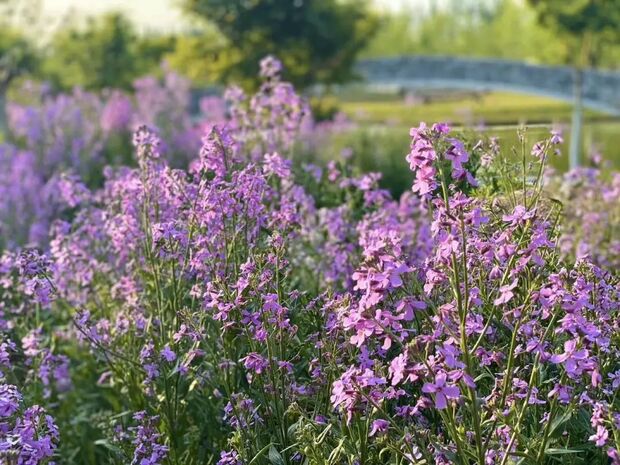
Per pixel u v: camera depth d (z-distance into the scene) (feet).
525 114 138.72
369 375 10.77
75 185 20.54
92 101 57.77
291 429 12.52
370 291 10.23
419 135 10.56
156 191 17.15
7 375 16.51
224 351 14.30
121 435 15.49
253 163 16.26
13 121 55.26
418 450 10.95
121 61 120.88
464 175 10.55
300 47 89.86
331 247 19.97
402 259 11.54
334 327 12.59
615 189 25.57
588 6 100.48
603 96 121.19
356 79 96.02
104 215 18.67
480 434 10.80
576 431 11.78
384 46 283.59
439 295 12.87
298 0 89.30
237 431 12.96
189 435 15.64
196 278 15.96
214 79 89.97
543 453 10.60
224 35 90.38
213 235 15.30
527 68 132.26
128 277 18.10
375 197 20.83
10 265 18.03
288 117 23.03
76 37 120.26
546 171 25.22
